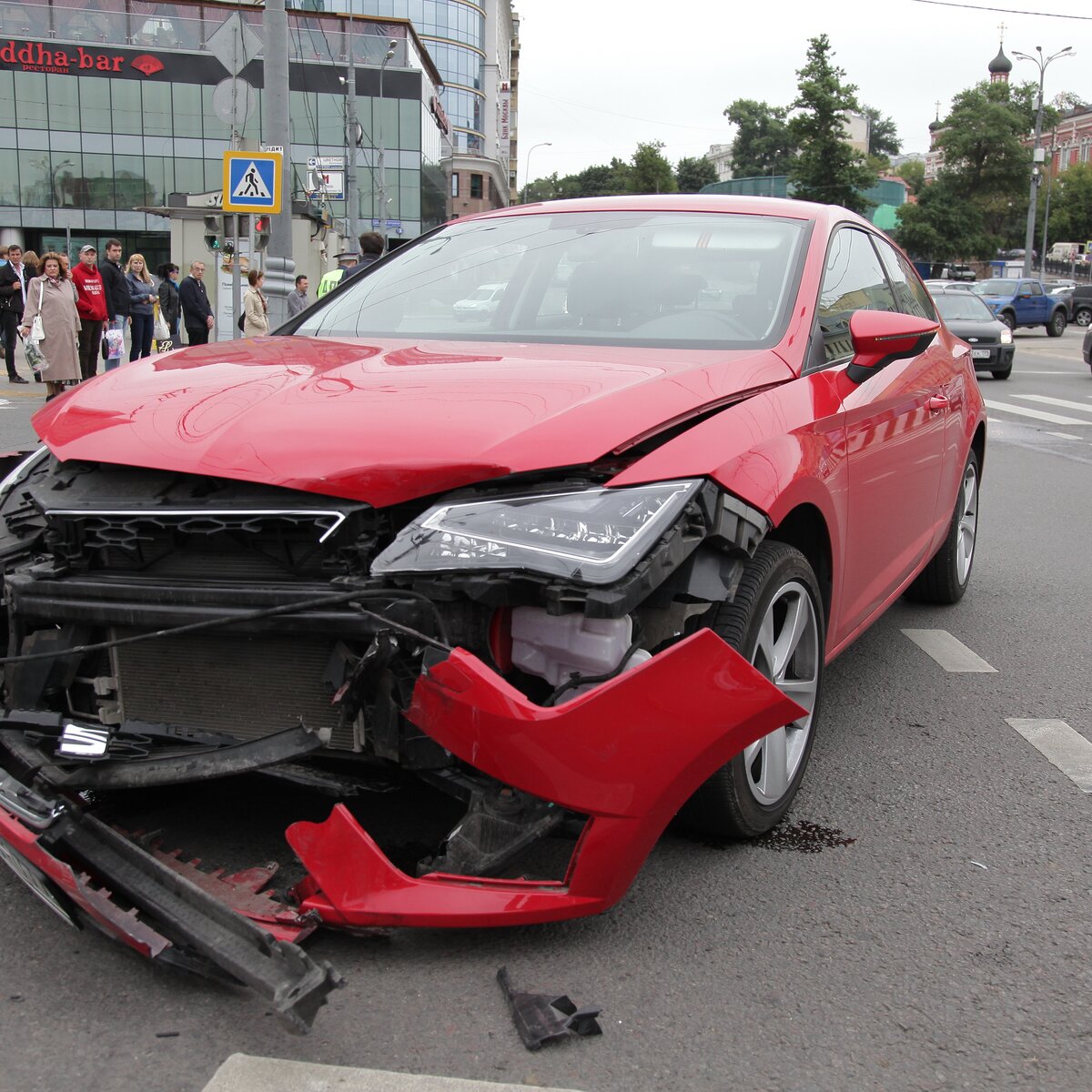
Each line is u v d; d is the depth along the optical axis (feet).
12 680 8.80
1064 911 9.29
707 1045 7.40
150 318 53.36
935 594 19.04
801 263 12.26
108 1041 7.32
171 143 180.86
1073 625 18.35
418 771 8.17
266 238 53.72
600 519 7.91
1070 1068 7.30
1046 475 35.47
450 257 13.56
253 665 8.50
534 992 7.88
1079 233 307.58
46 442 9.39
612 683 7.63
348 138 130.93
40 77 174.40
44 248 182.19
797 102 200.03
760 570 9.42
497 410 8.67
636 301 11.91
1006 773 12.24
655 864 9.85
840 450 10.94
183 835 9.59
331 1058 7.16
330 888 7.75
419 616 7.84
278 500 8.24
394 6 304.50
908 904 9.31
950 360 16.74
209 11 179.42
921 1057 7.36
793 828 10.69
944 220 265.75
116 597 8.39
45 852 7.59
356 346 11.21
